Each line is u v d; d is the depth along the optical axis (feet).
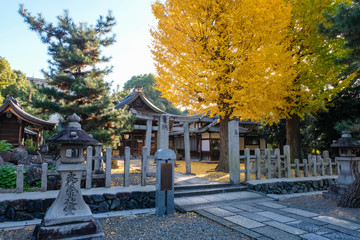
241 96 28.73
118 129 35.73
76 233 11.23
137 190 19.42
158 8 32.27
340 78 33.19
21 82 85.66
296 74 31.65
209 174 33.01
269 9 29.35
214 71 29.76
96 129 32.40
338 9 14.23
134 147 72.43
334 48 32.53
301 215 16.67
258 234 12.78
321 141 48.96
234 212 17.48
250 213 17.19
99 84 31.81
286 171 29.73
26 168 21.90
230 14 29.35
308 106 33.58
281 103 34.14
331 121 44.21
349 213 17.67
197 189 23.62
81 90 30.48
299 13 34.17
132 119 36.99
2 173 19.99
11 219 15.49
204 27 30.42
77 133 12.70
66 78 32.53
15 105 38.63
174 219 16.31
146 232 13.69
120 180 24.58
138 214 17.44
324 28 16.74
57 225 11.25
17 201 15.80
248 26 28.94
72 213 11.75
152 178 27.02
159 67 31.42
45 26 35.60
